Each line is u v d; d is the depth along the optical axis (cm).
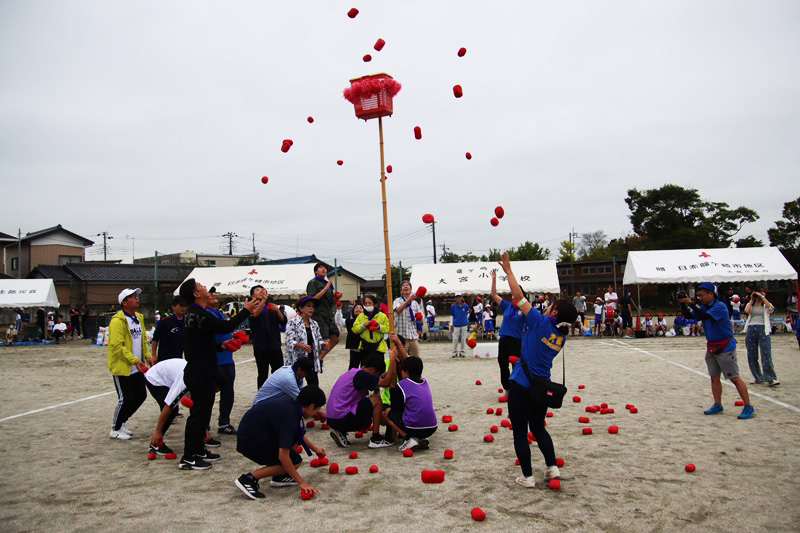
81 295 3719
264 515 427
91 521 419
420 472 534
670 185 5194
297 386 497
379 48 663
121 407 685
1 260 4238
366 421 628
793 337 1991
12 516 431
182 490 492
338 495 470
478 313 2567
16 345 2556
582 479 497
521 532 385
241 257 5575
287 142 680
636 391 959
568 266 4925
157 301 3684
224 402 711
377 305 841
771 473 501
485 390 1033
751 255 2300
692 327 2284
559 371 1263
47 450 639
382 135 677
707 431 660
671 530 385
